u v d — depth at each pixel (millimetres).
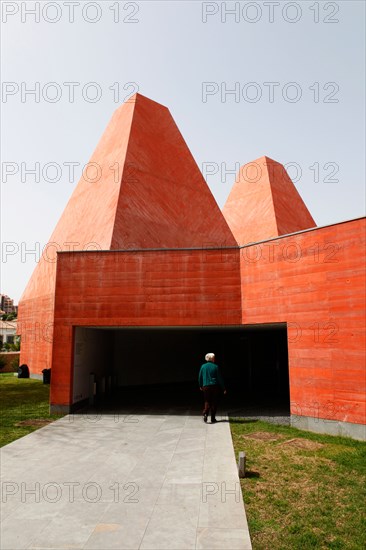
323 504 5062
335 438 8438
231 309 11086
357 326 8562
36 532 4254
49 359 21250
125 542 4035
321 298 9258
